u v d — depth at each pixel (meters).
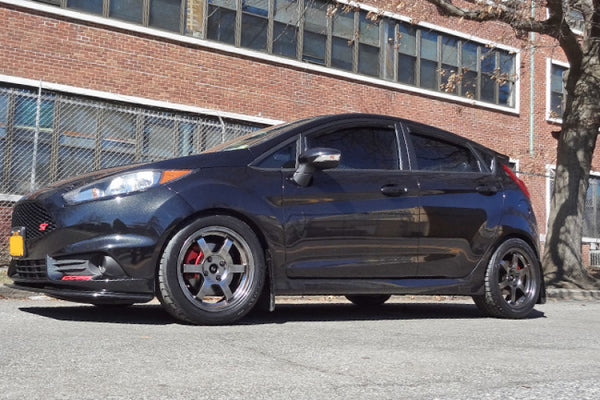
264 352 3.27
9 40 10.95
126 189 4.25
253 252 4.44
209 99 12.99
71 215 4.19
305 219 4.64
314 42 14.62
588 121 11.09
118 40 12.02
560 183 11.32
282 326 4.40
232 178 4.46
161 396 2.29
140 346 3.31
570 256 10.99
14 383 2.42
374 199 4.93
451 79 11.61
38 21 11.25
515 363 3.17
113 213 4.18
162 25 12.63
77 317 4.55
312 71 14.42
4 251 10.02
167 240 4.24
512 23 10.25
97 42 11.80
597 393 2.51
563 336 4.34
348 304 6.76
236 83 13.35
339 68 15.02
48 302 5.69
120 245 4.13
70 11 11.52
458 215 5.29
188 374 2.68
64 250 4.17
